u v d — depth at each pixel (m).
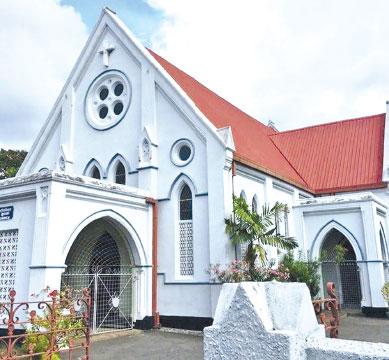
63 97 20.97
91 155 19.53
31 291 12.16
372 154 26.09
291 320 2.59
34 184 13.05
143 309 15.67
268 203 19.00
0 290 13.41
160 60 21.30
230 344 2.51
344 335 14.09
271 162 22.06
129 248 16.09
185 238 16.53
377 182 23.84
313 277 18.55
